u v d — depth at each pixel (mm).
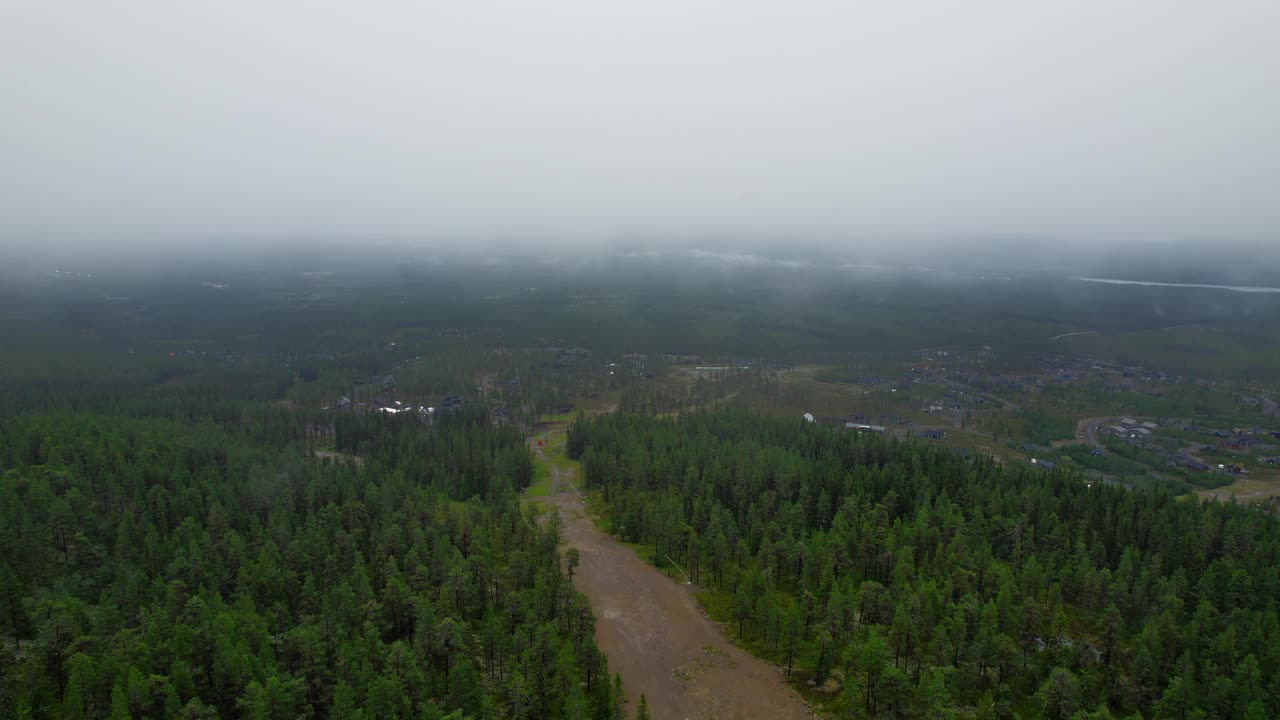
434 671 87625
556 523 132500
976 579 109250
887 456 169250
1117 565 122750
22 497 119688
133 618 91938
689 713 90625
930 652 90750
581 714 77312
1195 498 137875
